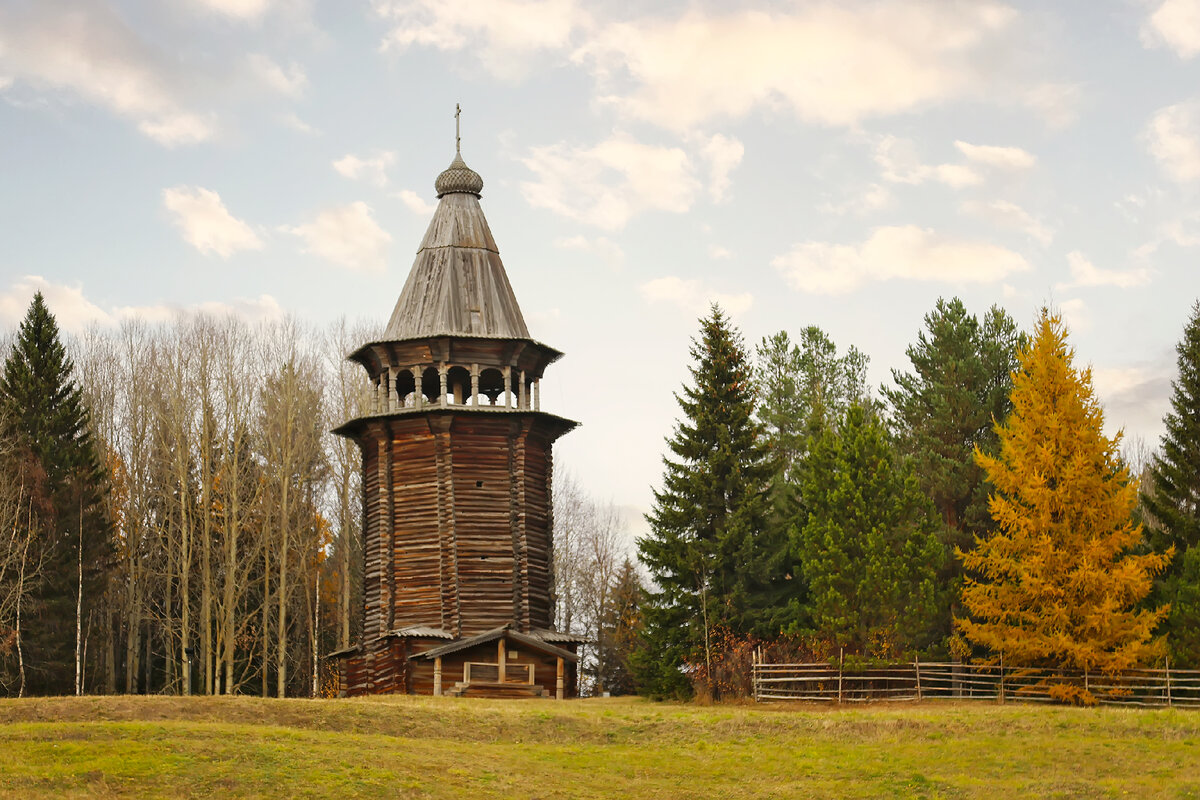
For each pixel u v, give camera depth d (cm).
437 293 5694
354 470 7575
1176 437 5422
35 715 3519
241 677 7125
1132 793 3127
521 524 5462
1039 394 4878
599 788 3178
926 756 3562
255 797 2853
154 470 7231
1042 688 4731
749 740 3788
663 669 5434
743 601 5522
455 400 5828
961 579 5650
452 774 3169
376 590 5481
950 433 5950
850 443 5325
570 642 5388
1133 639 4628
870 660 4912
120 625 7319
